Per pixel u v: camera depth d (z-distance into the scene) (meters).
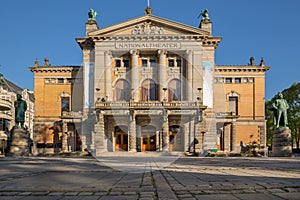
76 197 9.04
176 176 14.33
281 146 41.38
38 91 68.88
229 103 68.19
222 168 19.89
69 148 60.28
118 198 8.77
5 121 72.88
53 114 68.44
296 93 72.44
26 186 11.24
